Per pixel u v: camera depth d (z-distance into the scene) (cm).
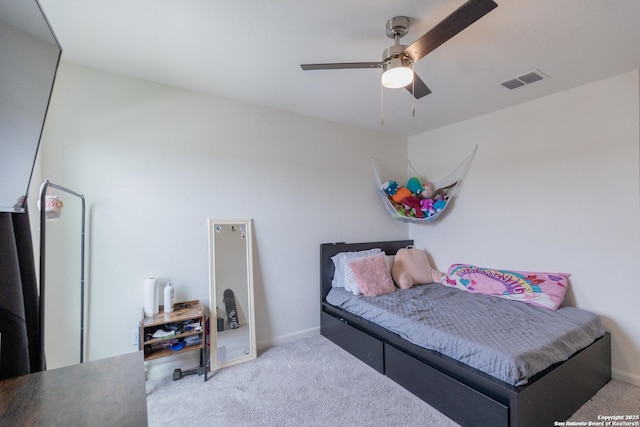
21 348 107
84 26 168
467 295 279
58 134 204
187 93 252
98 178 216
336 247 327
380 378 227
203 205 257
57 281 201
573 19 162
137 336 225
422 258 343
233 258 267
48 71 110
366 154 365
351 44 188
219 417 184
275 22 166
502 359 159
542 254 267
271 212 293
